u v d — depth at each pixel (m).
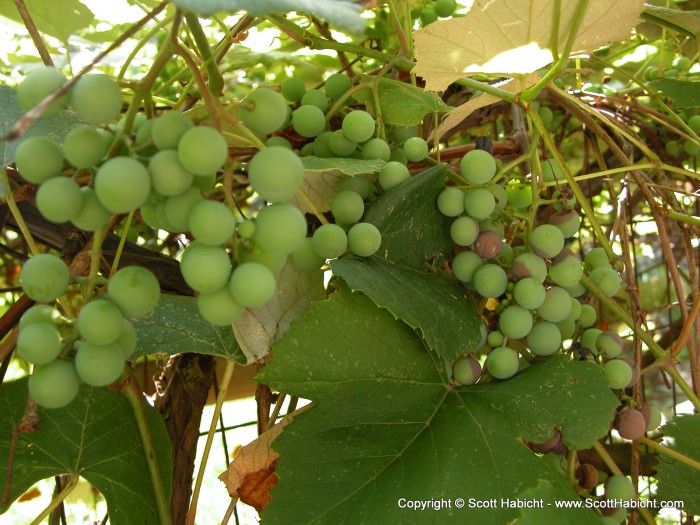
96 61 0.22
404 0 0.43
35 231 0.39
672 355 0.42
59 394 0.23
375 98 0.39
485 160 0.35
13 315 0.36
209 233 0.22
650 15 0.48
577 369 0.33
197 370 0.46
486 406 0.33
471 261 0.35
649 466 0.49
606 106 0.56
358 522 0.29
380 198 0.36
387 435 0.32
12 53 0.60
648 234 0.77
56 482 0.41
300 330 0.33
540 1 0.31
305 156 0.37
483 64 0.36
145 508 0.35
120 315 0.23
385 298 0.32
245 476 0.36
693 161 0.61
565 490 0.30
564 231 0.38
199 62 0.39
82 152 0.22
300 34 0.42
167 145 0.22
